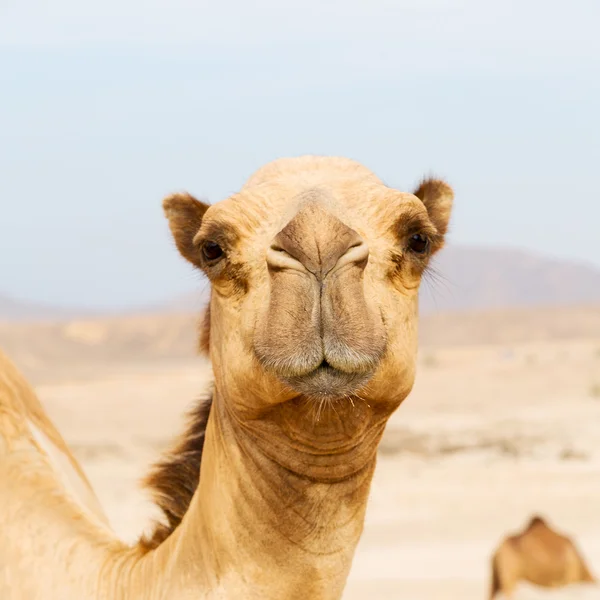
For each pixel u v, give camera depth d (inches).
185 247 240.4
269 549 203.2
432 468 1120.2
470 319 5403.5
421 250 213.0
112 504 914.1
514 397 1817.2
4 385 267.6
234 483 206.8
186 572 208.4
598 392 1774.1
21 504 237.8
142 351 5251.0
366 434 207.3
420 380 2143.2
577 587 679.1
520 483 1020.5
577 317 5280.5
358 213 207.3
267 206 207.6
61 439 294.0
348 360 183.5
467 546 788.6
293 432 201.3
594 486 994.1
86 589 220.8
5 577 226.8
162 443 1354.6
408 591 655.8
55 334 5216.5
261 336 190.1
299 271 187.5
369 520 886.4
